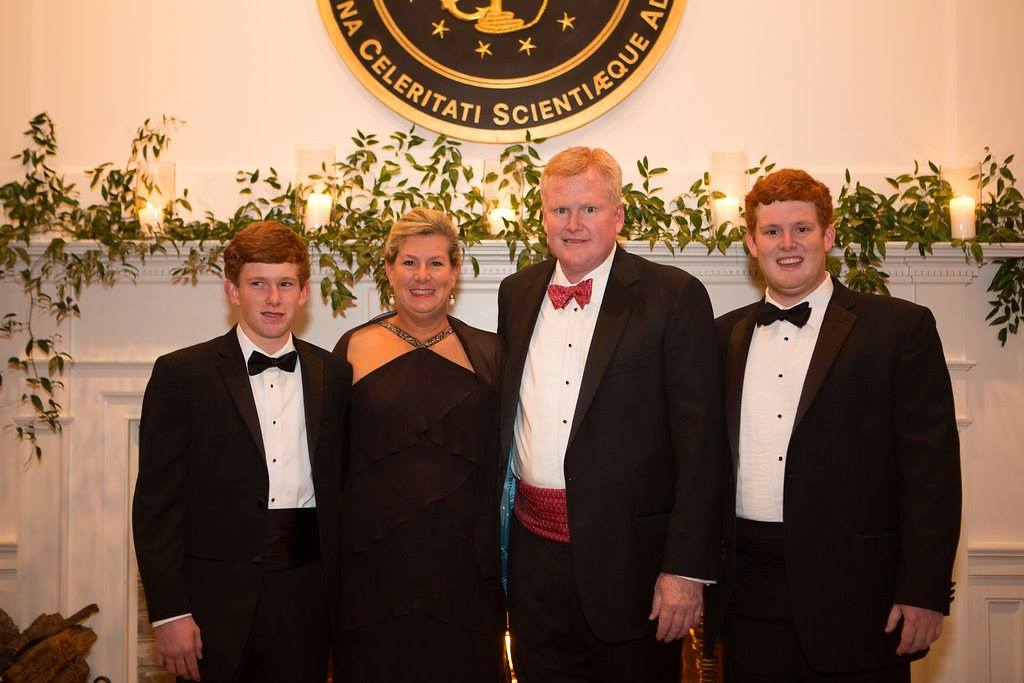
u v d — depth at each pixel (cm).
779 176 196
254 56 301
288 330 203
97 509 285
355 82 301
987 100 297
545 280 212
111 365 285
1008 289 285
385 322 217
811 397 184
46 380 279
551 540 196
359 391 206
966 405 288
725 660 198
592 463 189
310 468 197
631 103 299
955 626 286
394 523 198
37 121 296
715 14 301
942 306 284
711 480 186
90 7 299
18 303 284
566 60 298
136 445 288
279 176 299
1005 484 288
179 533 189
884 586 183
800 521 183
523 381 203
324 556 194
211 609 186
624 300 197
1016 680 286
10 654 266
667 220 280
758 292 284
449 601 198
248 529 188
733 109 301
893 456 186
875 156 300
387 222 279
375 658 199
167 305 286
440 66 298
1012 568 286
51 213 285
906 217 279
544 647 199
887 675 184
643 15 297
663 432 194
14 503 290
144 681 287
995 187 296
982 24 298
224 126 300
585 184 194
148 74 300
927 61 300
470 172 288
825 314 193
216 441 191
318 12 301
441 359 208
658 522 193
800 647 183
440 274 204
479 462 204
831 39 300
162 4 300
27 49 297
